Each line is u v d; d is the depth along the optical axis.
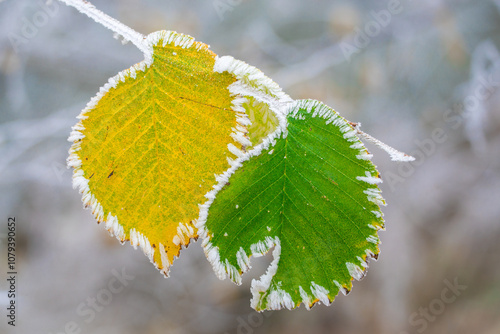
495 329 1.18
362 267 0.27
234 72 0.27
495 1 1.10
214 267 0.27
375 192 0.26
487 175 1.23
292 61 1.30
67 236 1.20
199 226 0.27
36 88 1.11
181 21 1.23
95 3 1.12
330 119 0.27
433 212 1.32
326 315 1.32
